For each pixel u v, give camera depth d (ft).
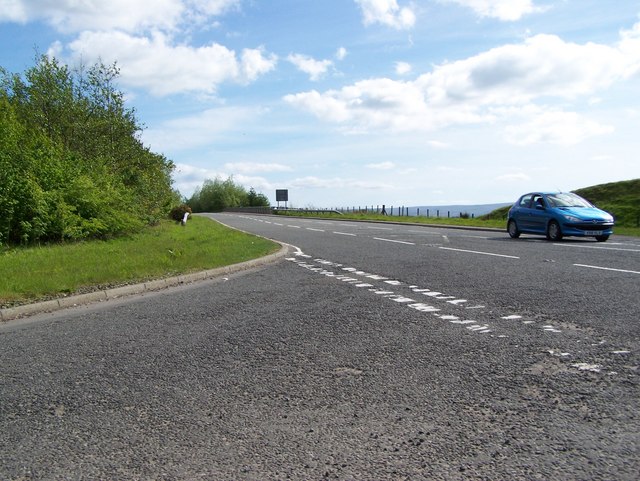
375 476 9.45
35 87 77.10
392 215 180.14
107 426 12.02
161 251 48.60
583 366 15.02
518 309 22.84
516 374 14.57
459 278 32.40
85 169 69.05
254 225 124.36
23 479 9.73
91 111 82.69
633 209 112.16
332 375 15.02
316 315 23.12
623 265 36.22
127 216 67.87
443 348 17.31
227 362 16.61
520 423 11.46
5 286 29.91
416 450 10.38
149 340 19.76
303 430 11.47
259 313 24.02
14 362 17.53
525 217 66.54
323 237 75.00
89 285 31.71
